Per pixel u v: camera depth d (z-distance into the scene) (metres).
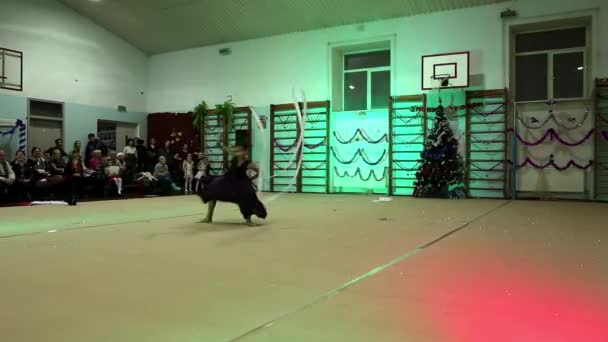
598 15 10.41
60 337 1.93
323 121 13.34
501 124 11.26
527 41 11.41
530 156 11.06
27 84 12.52
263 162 13.88
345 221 6.19
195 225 5.78
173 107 15.81
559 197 10.78
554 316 2.19
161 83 16.03
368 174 12.78
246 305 2.38
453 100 11.73
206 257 3.67
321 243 4.35
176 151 15.54
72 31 13.66
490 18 11.41
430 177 11.24
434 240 4.51
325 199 10.66
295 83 13.78
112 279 2.95
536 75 11.30
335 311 2.27
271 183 14.06
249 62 14.53
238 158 5.79
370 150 12.77
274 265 3.36
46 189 10.12
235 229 5.39
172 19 14.03
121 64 15.20
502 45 11.29
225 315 2.21
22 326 2.07
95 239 4.66
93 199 10.59
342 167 13.12
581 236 4.78
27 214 7.25
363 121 12.85
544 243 4.32
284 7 12.76
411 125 12.19
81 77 13.92
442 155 11.18
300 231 5.20
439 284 2.79
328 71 13.30
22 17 12.38
